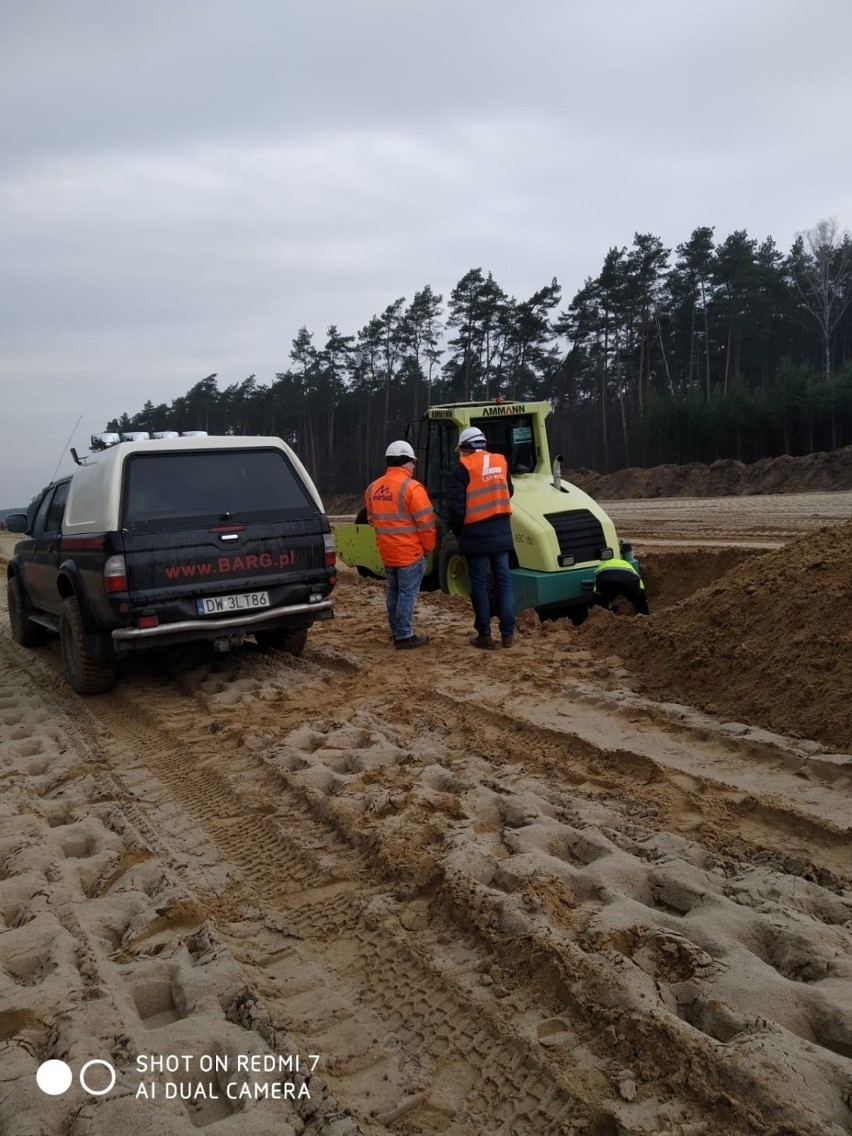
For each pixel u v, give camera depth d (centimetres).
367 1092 254
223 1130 231
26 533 957
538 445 1060
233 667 779
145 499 679
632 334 5559
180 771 539
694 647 612
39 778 544
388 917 345
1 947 326
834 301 5350
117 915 358
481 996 289
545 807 429
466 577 1064
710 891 334
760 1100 225
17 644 1034
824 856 368
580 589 925
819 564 596
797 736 487
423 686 662
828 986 271
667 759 480
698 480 3183
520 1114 239
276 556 713
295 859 405
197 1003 293
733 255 4988
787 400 3778
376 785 475
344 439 6325
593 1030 265
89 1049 262
